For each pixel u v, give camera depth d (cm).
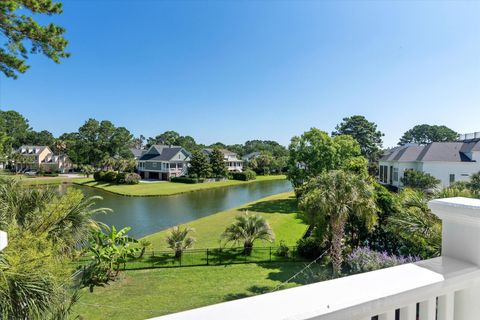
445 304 104
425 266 106
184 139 7919
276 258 1091
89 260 889
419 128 5681
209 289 862
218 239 1403
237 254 1132
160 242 1348
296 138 2317
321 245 1007
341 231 841
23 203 436
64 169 5825
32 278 278
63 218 425
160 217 2117
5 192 431
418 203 600
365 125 4128
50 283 293
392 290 90
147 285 889
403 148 2292
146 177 5016
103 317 708
